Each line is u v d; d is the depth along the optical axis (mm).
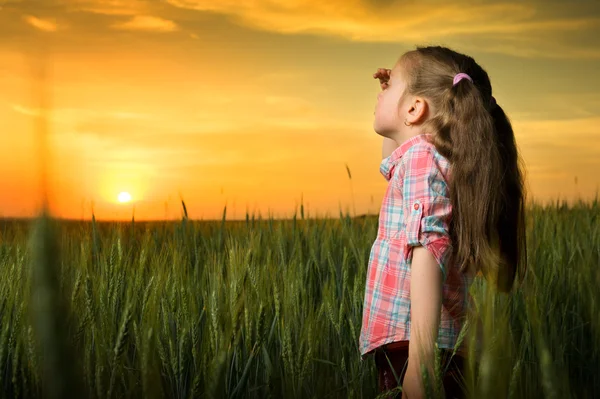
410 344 1359
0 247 2021
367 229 3770
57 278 351
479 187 1509
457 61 1719
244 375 1266
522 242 1827
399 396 1489
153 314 1211
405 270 1541
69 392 350
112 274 1626
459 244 1487
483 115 1580
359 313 1880
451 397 1444
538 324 705
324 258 2748
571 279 2326
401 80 1762
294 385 1271
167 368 1181
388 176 1694
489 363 752
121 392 1093
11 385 1164
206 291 1774
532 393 1116
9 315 1304
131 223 2850
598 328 1683
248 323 1364
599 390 1609
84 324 1181
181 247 2764
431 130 1604
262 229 3486
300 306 1788
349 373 1656
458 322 1489
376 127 1831
